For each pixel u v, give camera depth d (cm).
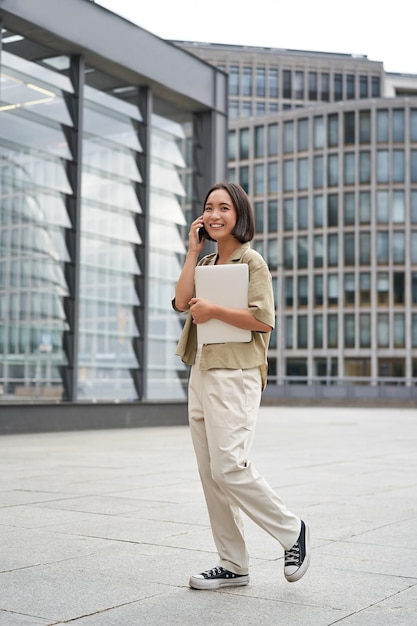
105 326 1859
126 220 1923
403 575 416
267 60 9962
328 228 7988
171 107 2075
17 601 361
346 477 872
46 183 1728
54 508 632
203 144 2148
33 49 1709
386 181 7850
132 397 1914
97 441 1415
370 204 7869
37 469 934
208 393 379
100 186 1858
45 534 522
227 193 399
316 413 3170
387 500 691
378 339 7838
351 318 7894
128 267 1925
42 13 1666
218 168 2153
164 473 892
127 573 416
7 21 1630
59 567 428
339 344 7912
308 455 1158
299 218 8112
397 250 7844
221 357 378
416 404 4256
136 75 1917
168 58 1989
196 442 394
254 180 8325
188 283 399
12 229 1650
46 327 1716
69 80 1786
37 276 1698
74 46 1756
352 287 7900
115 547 480
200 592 379
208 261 412
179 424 1988
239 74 9919
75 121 1789
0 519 581
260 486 378
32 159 1697
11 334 1642
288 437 1595
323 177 8012
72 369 1752
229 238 400
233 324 377
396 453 1207
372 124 7881
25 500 677
